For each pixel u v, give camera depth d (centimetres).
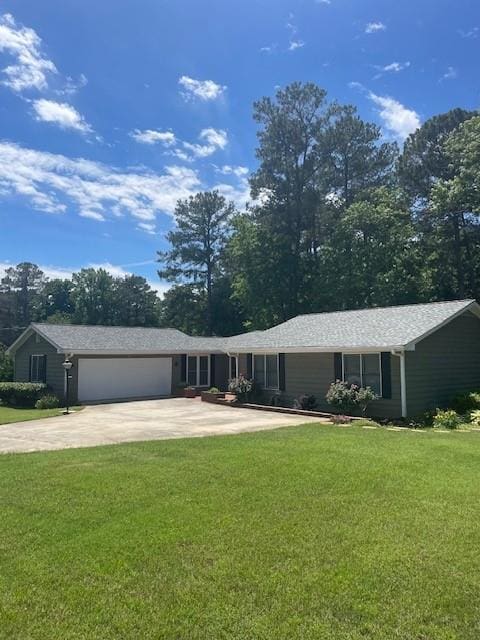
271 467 834
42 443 1204
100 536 538
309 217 4159
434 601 403
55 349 2427
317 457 910
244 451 985
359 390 1630
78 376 2386
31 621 381
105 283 6669
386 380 1598
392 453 947
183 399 2486
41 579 445
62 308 7375
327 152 4141
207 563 472
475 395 1595
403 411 1540
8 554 497
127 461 916
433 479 750
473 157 3006
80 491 710
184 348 2723
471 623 374
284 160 4144
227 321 5041
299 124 4125
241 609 394
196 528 558
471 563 466
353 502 643
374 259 3438
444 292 3597
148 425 1515
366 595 412
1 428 1530
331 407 1783
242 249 4059
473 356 1823
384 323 1820
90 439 1253
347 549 499
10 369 2898
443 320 1653
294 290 3938
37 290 7869
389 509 614
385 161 4216
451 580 435
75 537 538
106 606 400
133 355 2578
